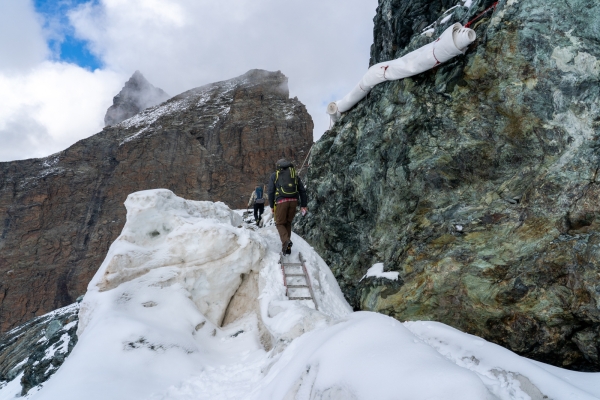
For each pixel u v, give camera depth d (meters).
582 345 4.14
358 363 2.45
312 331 3.92
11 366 15.87
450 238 5.55
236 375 4.27
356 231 7.86
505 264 4.84
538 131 5.04
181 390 3.98
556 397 2.51
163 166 77.69
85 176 76.88
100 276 5.53
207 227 6.09
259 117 86.31
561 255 4.40
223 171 78.00
